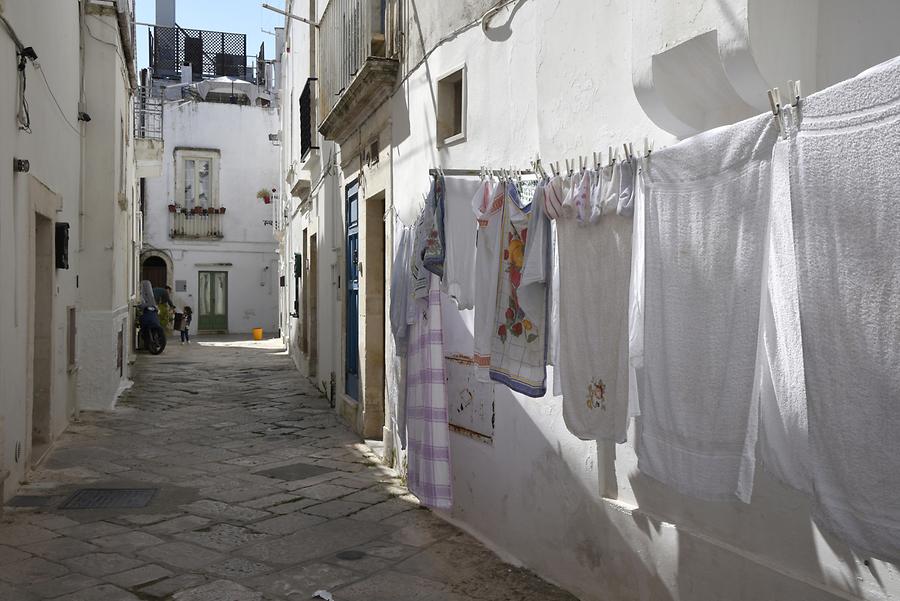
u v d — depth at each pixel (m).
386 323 7.66
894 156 2.00
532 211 3.78
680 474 2.83
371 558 4.95
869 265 2.08
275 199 28.44
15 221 6.20
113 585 4.44
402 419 6.46
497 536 5.13
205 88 29.53
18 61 6.21
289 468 7.48
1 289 5.77
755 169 2.50
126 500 6.25
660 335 2.91
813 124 2.23
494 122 5.17
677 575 3.49
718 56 2.95
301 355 15.98
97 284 10.84
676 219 2.83
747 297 2.55
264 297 29.45
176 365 17.28
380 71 7.12
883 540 2.10
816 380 2.24
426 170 6.27
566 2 4.20
